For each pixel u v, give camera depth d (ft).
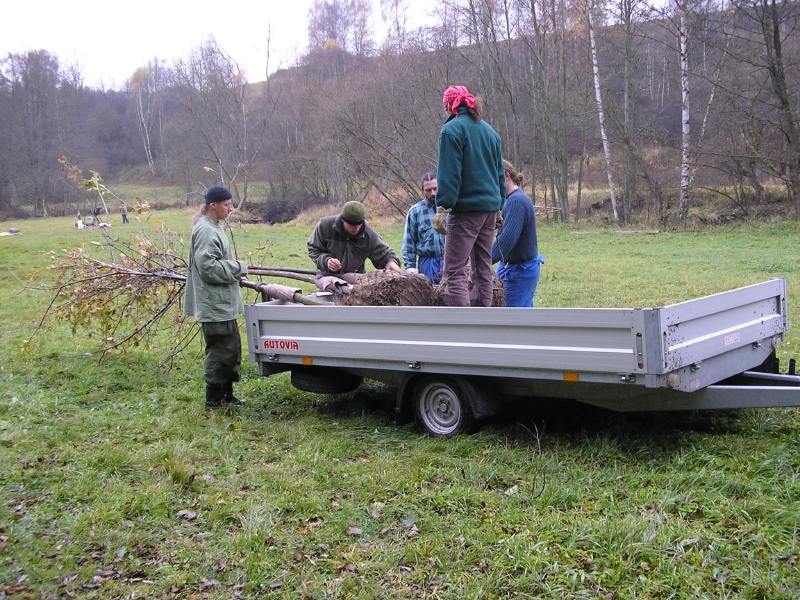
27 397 23.40
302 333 20.56
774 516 12.22
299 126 155.33
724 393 15.15
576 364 15.07
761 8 97.09
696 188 112.98
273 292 23.97
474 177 17.78
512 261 22.13
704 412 17.88
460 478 15.10
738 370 16.61
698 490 13.44
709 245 77.82
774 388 14.53
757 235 86.38
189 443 18.48
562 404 19.26
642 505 13.08
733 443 15.75
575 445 16.79
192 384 25.53
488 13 114.83
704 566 10.94
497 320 16.15
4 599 11.18
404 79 87.71
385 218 116.98
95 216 32.45
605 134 115.34
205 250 21.40
